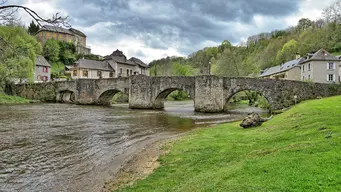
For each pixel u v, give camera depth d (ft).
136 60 291.58
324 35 243.81
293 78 187.21
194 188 22.86
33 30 285.64
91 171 35.19
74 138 56.44
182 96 255.70
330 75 162.40
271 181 20.83
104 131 65.82
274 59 288.51
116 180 31.35
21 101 171.01
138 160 39.73
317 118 45.93
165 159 38.17
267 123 58.18
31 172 34.65
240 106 168.35
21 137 56.29
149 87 137.69
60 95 184.96
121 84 152.35
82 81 168.55
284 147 30.99
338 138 29.27
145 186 27.20
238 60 237.66
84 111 118.32
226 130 58.39
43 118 89.20
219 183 22.49
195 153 38.52
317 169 21.49
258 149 34.40
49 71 252.42
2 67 144.05
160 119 92.02
